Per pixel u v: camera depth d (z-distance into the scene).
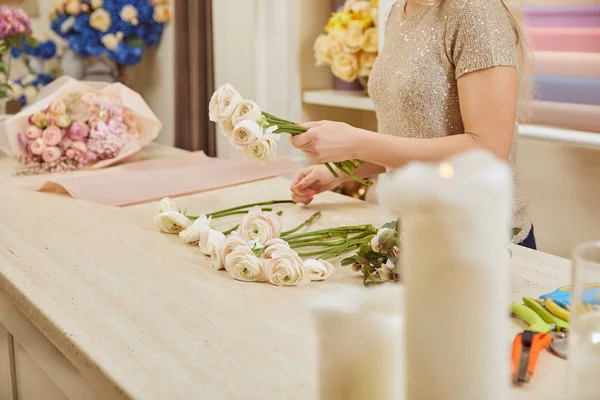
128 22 2.97
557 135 1.99
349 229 1.38
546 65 2.00
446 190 0.52
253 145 1.23
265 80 2.79
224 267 1.23
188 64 2.79
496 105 1.42
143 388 0.80
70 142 2.24
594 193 2.10
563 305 0.96
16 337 1.25
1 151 2.54
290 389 0.80
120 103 2.30
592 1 1.86
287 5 2.77
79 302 1.07
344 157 1.41
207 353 0.89
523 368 0.79
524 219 1.67
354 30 2.50
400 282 1.10
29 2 3.07
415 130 1.59
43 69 3.13
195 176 2.00
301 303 1.06
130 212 1.67
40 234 1.47
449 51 1.51
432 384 0.54
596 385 0.73
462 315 0.53
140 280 1.17
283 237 1.35
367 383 0.62
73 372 1.02
